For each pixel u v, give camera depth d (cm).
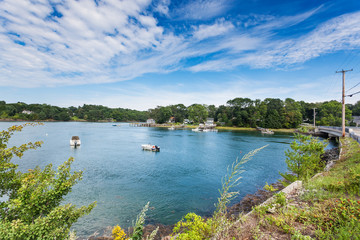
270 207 591
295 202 693
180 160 3272
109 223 1261
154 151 4128
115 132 8619
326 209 562
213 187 1980
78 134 7088
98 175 2302
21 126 638
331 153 2978
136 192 1808
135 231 434
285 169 2697
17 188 581
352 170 965
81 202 1557
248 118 11569
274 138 6769
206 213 1425
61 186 547
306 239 400
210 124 12038
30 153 3481
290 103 12100
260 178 2294
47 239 452
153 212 1427
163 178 2256
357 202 545
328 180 898
